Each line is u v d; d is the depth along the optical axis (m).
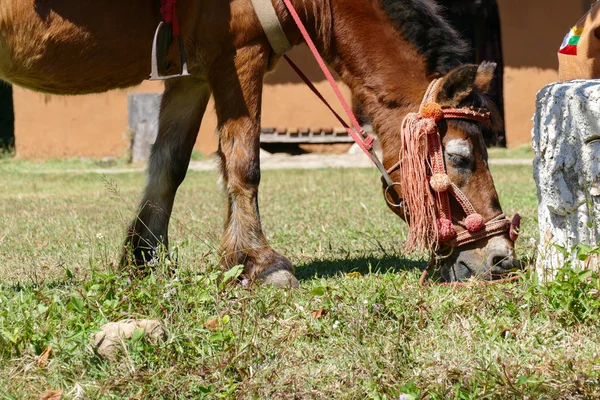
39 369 3.91
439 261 5.38
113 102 21.70
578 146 4.73
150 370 3.86
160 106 6.14
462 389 3.56
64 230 9.00
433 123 5.16
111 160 20.92
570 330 4.23
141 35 5.40
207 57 5.52
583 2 20.58
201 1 5.43
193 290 4.75
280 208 10.84
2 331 4.16
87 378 3.85
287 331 4.38
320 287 4.91
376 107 5.57
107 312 4.48
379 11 5.53
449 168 5.23
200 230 8.11
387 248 7.19
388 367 3.82
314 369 3.92
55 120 21.92
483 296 4.72
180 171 6.16
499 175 15.09
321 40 5.67
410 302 4.64
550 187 5.00
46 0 5.14
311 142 20.94
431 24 5.51
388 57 5.52
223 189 5.70
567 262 4.57
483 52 21.94
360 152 20.59
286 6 5.50
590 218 4.70
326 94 21.33
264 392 3.66
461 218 5.25
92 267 5.33
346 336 4.26
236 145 5.54
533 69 20.91
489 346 4.03
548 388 3.55
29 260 6.91
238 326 4.36
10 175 18.22
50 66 5.30
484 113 5.29
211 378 3.80
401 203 5.41
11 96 24.84
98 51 5.32
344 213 9.95
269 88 21.52
